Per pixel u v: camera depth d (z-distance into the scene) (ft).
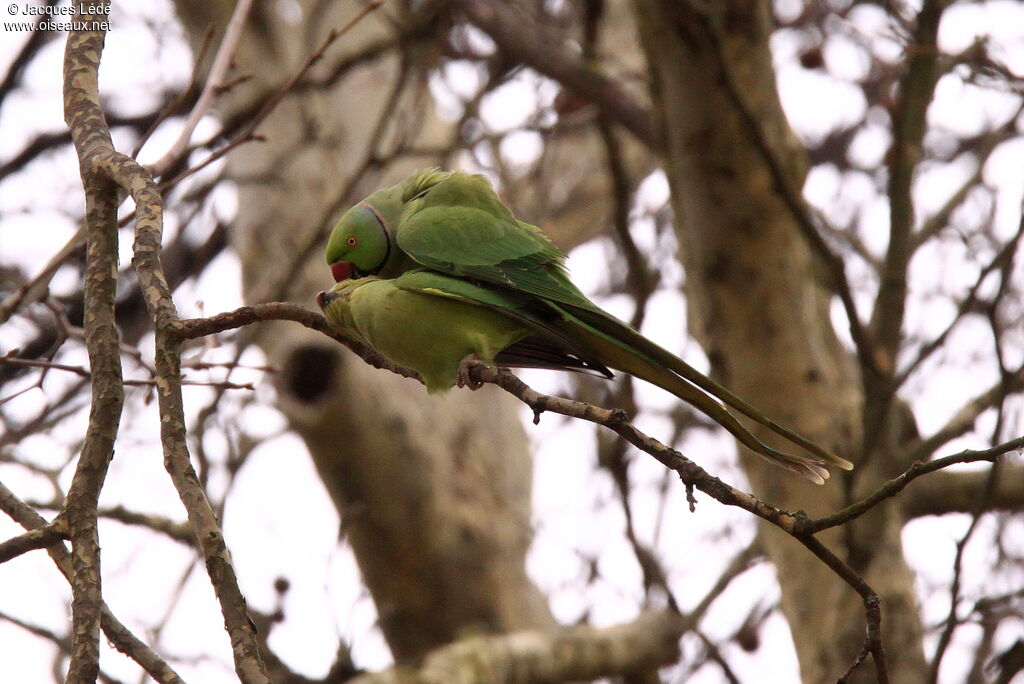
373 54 42.06
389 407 45.93
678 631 43.39
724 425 21.38
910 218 32.22
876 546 32.27
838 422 34.22
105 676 32.48
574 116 48.65
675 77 33.42
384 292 22.50
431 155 43.14
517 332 23.40
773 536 34.91
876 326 31.96
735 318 34.42
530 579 49.01
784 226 33.88
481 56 49.24
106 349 18.13
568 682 43.01
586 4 46.06
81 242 28.48
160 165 24.39
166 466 16.99
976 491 38.99
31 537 17.30
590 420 17.47
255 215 45.73
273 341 44.60
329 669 36.17
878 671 17.10
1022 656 29.99
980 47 33.65
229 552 16.47
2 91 36.50
